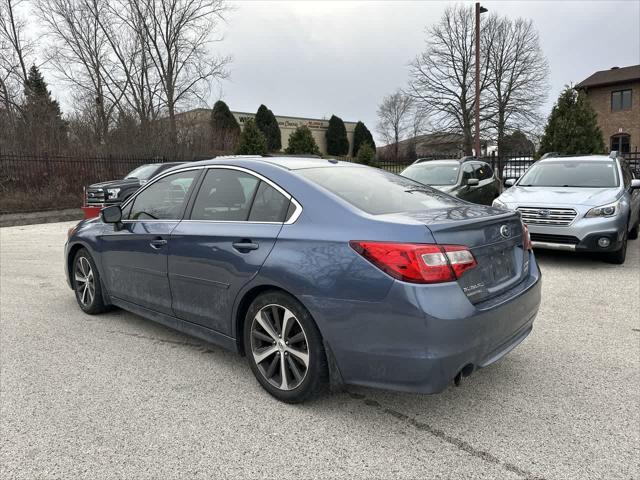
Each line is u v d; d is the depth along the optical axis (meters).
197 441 2.72
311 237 2.94
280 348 3.12
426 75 39.38
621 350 3.99
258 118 47.62
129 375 3.59
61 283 6.54
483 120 37.94
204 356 3.95
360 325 2.70
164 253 3.87
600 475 2.40
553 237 7.04
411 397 3.23
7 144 18.88
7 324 4.79
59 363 3.81
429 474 2.42
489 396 3.24
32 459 2.56
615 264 7.32
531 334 4.39
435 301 2.55
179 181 4.05
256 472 2.45
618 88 38.59
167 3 30.56
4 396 3.26
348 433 2.80
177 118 28.86
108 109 28.22
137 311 4.38
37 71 29.47
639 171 15.67
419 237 2.63
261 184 3.42
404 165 28.78
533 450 2.62
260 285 3.14
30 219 14.50
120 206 4.42
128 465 2.51
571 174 8.20
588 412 3.02
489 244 2.95
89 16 29.92
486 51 38.22
